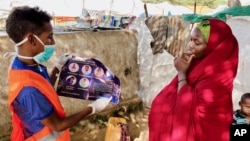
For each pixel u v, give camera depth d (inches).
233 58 99.0
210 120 97.2
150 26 219.9
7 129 137.7
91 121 163.5
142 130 172.6
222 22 99.4
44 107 73.3
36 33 74.1
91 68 87.8
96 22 359.9
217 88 96.3
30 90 72.2
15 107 74.7
